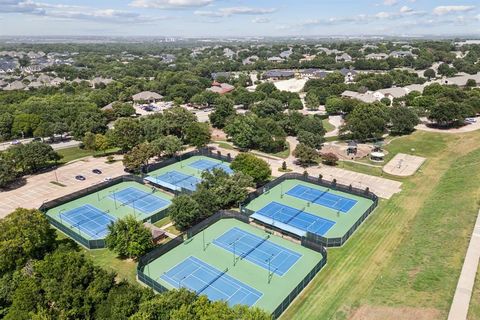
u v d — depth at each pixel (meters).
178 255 59.56
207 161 106.44
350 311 44.62
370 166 96.50
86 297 40.09
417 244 58.09
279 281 52.88
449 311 41.62
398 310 43.19
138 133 112.56
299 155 97.25
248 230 67.44
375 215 70.50
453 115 119.75
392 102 156.12
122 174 95.56
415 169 93.12
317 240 61.19
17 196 82.88
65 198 79.75
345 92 171.00
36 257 53.38
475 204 67.19
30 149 94.81
